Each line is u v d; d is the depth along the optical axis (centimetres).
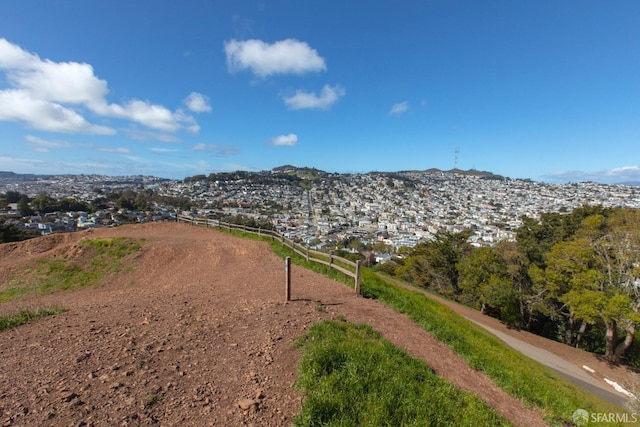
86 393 415
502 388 669
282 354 545
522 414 577
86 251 1836
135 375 466
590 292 1925
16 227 3375
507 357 1041
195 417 377
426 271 3466
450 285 3250
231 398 417
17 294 1488
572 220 3409
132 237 2044
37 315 751
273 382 458
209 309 815
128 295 1110
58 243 2202
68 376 457
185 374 475
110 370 477
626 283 1956
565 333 2617
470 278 2756
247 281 1220
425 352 714
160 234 2341
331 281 1225
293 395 426
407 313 970
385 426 369
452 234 3441
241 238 2211
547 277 2262
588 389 1366
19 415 367
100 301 976
